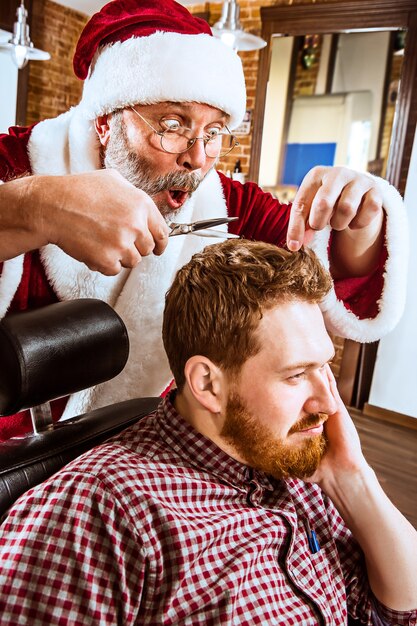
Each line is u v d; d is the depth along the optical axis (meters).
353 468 0.95
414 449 3.27
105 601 0.71
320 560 0.93
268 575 0.83
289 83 3.97
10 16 4.36
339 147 3.87
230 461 0.85
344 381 3.88
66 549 0.72
